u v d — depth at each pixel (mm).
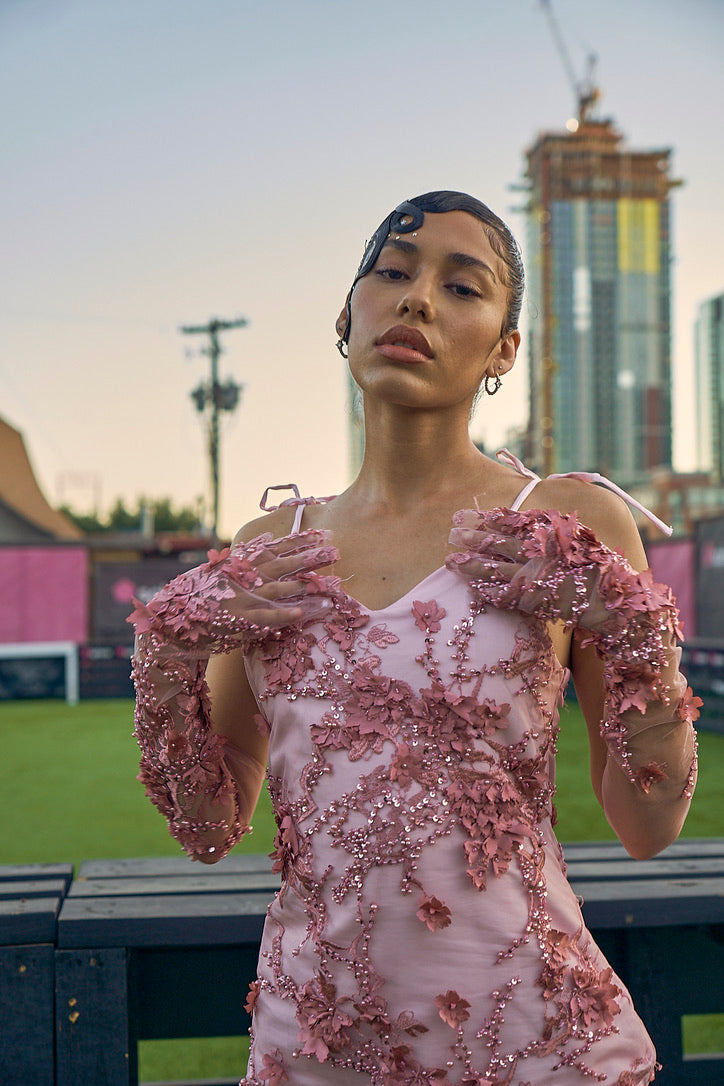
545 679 941
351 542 1029
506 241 1040
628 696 889
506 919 884
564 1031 890
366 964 882
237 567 975
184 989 1463
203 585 990
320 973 902
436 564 986
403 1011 876
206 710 1010
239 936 1364
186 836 1061
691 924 1437
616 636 885
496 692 907
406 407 1011
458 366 984
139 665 986
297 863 934
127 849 4457
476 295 995
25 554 16234
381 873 884
